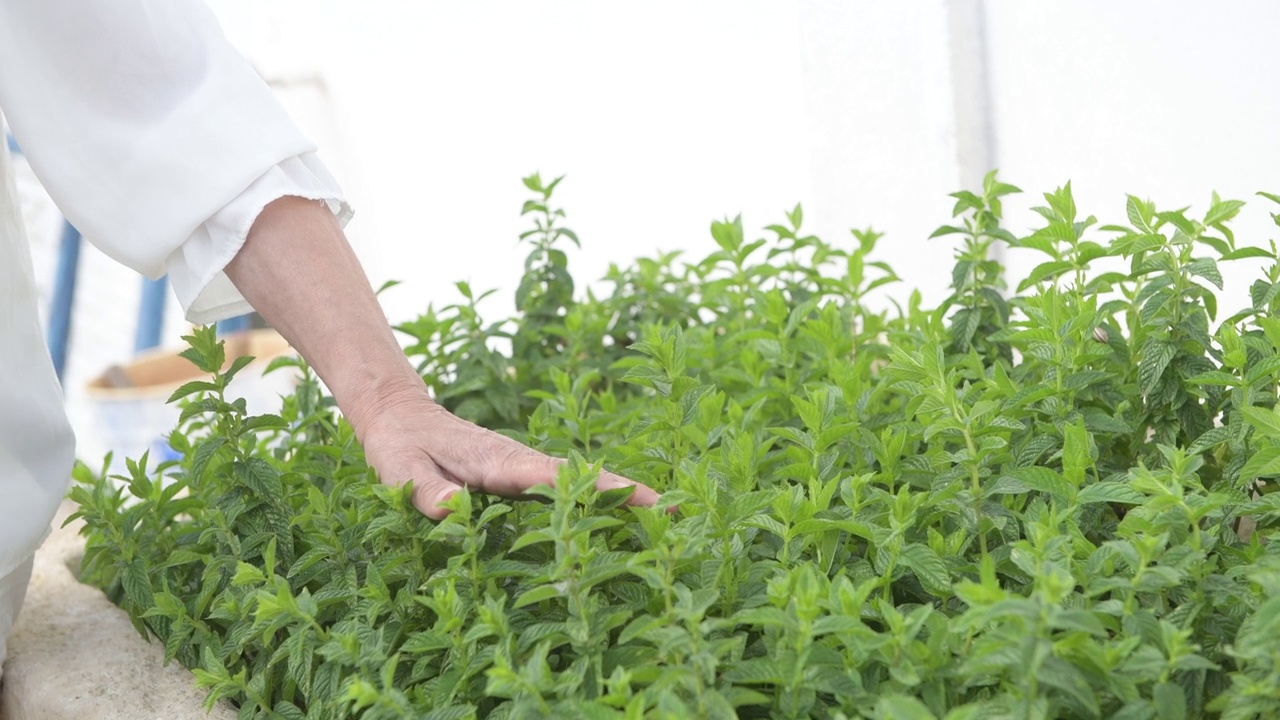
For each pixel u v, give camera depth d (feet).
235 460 4.33
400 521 3.67
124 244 4.24
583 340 6.44
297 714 3.59
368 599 3.63
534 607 3.59
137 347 14.62
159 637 4.43
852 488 3.58
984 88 6.84
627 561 3.15
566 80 11.51
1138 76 5.90
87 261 15.38
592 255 11.86
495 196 12.85
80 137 4.16
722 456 3.95
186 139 4.12
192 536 4.66
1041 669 2.46
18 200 4.53
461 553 3.86
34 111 4.15
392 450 3.85
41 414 4.42
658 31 10.18
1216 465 3.99
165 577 4.34
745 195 9.84
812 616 2.80
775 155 9.39
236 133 4.16
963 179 6.88
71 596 5.20
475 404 5.97
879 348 5.31
